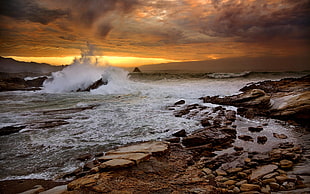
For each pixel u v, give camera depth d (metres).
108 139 6.32
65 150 5.56
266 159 4.62
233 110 9.81
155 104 11.34
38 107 10.59
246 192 3.37
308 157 4.66
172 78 26.34
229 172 4.20
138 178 3.81
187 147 5.62
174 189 3.46
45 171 4.51
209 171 4.26
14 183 4.04
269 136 6.46
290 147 5.45
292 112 8.06
